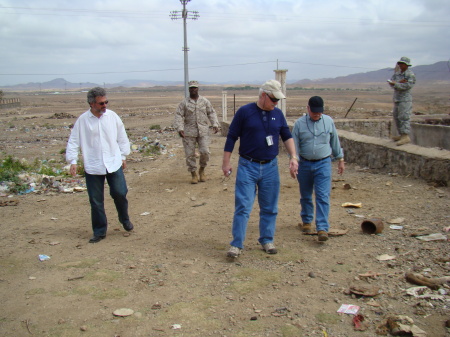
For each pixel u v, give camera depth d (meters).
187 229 6.41
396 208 6.79
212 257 5.25
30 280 4.77
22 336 3.66
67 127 31.50
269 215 5.25
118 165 5.96
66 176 11.13
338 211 6.87
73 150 5.82
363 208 6.95
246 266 4.91
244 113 5.00
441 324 3.52
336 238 5.66
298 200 7.77
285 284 4.42
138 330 3.69
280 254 5.21
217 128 9.69
